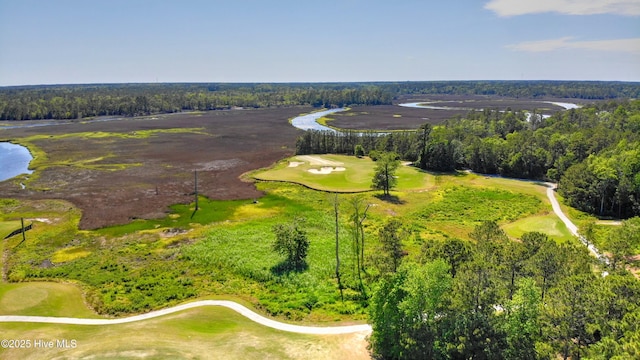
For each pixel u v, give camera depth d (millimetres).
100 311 41969
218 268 52250
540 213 75125
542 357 28172
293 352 33375
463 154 111812
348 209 75812
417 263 38438
